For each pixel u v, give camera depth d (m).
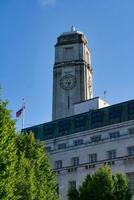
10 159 41.72
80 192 64.50
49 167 57.53
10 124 45.12
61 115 136.62
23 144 56.12
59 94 139.62
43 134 99.25
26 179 48.97
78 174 88.12
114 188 63.16
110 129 88.56
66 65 142.12
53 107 139.12
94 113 93.31
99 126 90.88
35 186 51.12
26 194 48.06
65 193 88.44
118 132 87.38
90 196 62.91
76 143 92.62
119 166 83.25
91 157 88.88
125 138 85.44
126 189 64.12
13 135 45.09
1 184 39.66
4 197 39.53
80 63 141.75
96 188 62.94
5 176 40.56
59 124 98.00
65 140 94.44
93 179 64.00
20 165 49.00
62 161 92.56
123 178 65.06
